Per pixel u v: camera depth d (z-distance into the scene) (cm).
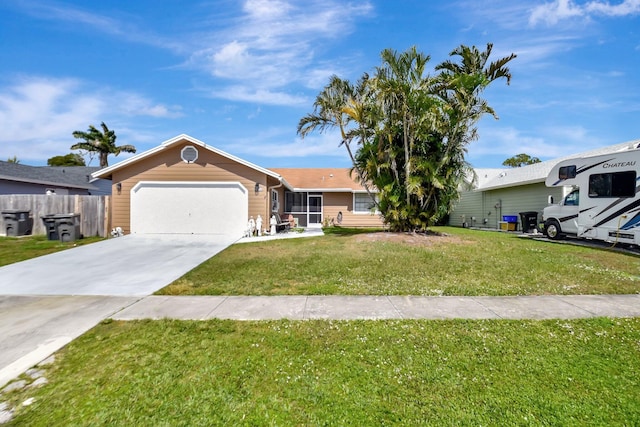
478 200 2070
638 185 941
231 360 329
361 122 1214
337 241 1148
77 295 559
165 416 246
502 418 244
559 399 266
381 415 248
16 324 425
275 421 242
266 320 437
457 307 492
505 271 723
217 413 250
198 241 1177
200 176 1369
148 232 1355
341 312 469
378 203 1320
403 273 708
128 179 1352
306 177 2158
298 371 309
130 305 504
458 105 1102
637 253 936
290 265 782
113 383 288
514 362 324
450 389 280
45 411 252
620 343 366
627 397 269
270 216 1471
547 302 516
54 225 1170
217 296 551
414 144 1171
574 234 1147
